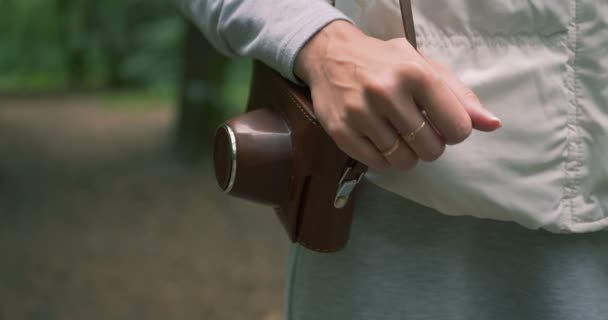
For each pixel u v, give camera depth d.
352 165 0.85
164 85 15.50
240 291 4.30
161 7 14.69
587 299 0.94
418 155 0.76
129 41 15.48
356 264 0.95
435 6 0.87
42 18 19.03
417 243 0.94
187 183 6.45
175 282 4.42
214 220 5.59
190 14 1.03
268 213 5.80
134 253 4.88
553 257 0.94
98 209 5.84
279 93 0.93
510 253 0.94
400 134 0.75
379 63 0.75
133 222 5.53
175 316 3.94
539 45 0.88
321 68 0.80
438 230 0.93
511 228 0.94
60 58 19.69
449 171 0.87
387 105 0.73
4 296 4.11
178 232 5.32
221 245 5.08
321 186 0.88
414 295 0.94
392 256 0.94
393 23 0.88
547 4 0.87
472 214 0.89
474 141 0.87
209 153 6.95
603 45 0.87
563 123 0.89
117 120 10.45
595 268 0.95
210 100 6.93
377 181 0.90
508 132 0.88
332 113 0.78
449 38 0.88
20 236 5.18
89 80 17.34
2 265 4.60
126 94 14.63
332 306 0.96
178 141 7.01
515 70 0.87
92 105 12.64
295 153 0.89
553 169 0.89
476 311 0.95
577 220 0.90
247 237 5.25
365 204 0.95
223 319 3.92
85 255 4.83
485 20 0.87
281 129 0.91
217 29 0.96
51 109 12.06
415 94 0.73
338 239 0.91
